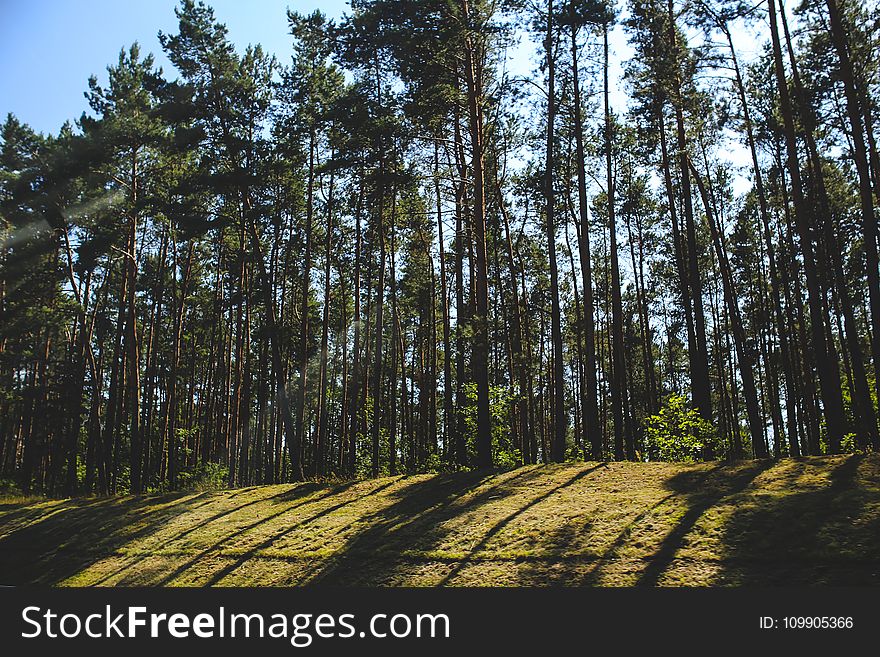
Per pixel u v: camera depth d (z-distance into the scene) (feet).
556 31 69.62
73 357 133.28
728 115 67.21
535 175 79.77
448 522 49.90
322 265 120.16
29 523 75.10
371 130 74.74
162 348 148.56
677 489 46.47
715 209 106.01
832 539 33.76
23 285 112.37
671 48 66.13
